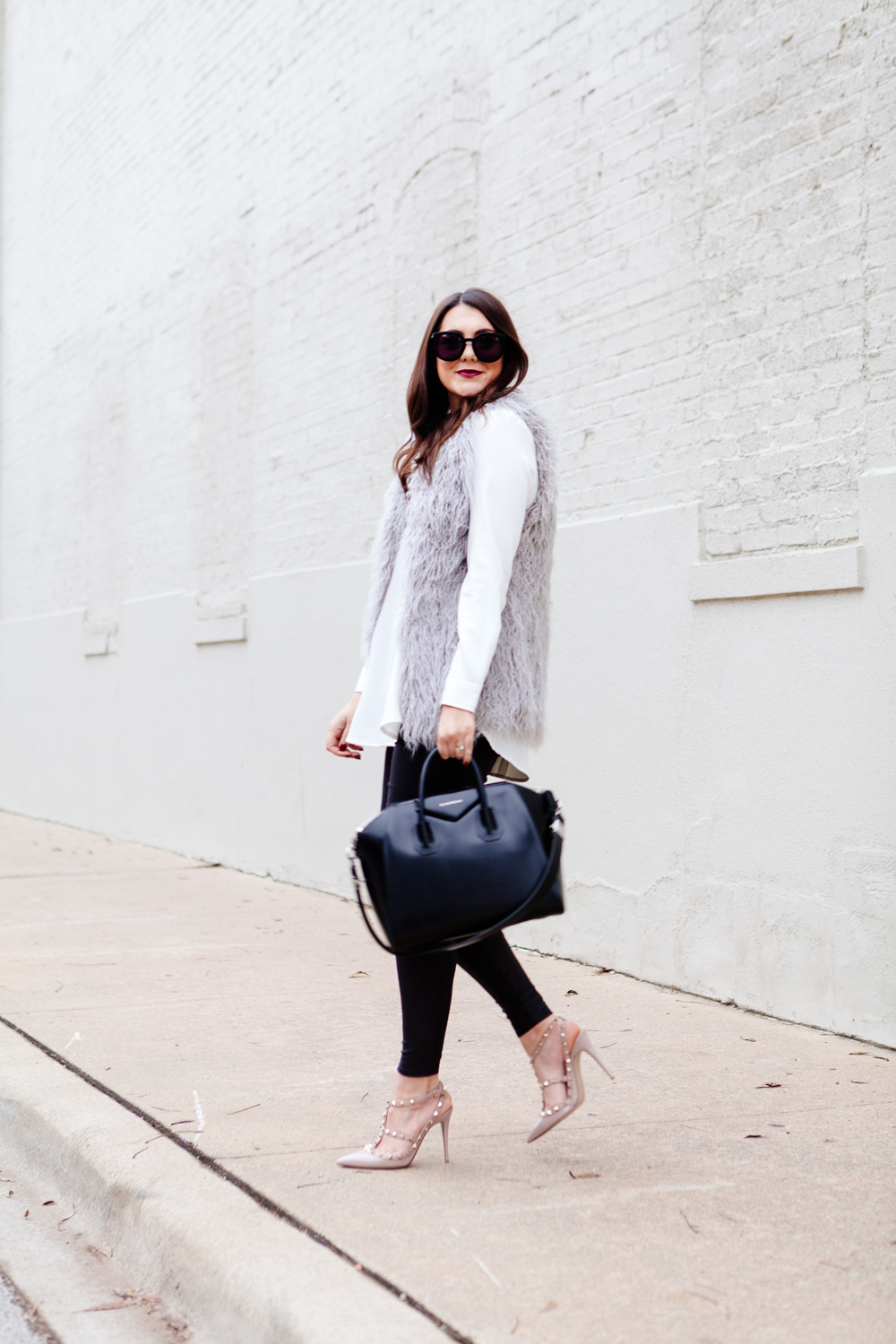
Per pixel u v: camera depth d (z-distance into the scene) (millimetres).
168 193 8523
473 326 2508
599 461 4523
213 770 7609
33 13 11289
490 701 2387
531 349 4918
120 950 4828
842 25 3576
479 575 2338
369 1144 2504
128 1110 2836
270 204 7156
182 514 8219
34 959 4637
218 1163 2477
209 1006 3891
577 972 4395
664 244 4246
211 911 5789
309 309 6707
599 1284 1914
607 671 4406
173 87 8477
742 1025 3613
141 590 8828
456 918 2191
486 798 2232
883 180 3441
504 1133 2648
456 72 5465
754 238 3873
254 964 4562
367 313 6148
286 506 6910
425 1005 2434
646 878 4227
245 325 7430
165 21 8586
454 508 2379
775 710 3719
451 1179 2371
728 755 3895
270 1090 2992
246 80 7465
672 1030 3549
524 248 4988
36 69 11211
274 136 7113
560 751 4629
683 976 4070
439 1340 1755
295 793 6680
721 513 3959
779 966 3695
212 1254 2100
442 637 2381
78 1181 2609
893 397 3396
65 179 10500
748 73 3906
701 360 4074
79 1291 2264
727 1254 2016
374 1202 2256
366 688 2555
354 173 6293
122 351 9281
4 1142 2979
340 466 6383
